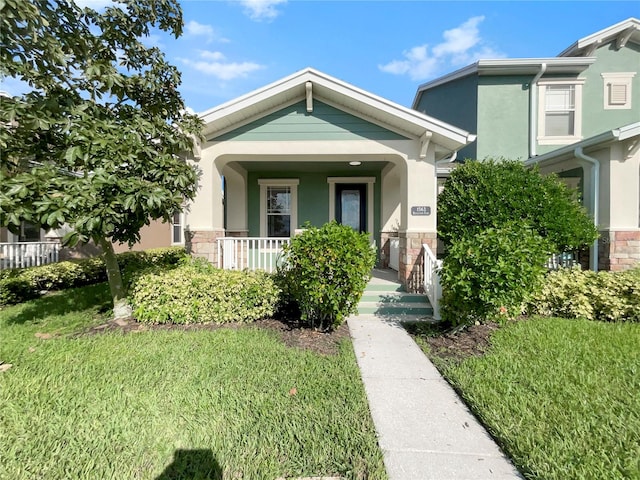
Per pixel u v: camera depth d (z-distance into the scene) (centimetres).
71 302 622
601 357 352
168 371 319
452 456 212
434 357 372
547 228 595
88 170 417
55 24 412
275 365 336
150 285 491
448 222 662
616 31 938
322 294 428
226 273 532
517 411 254
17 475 189
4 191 358
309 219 952
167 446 213
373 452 212
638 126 625
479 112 984
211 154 636
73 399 266
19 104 381
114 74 440
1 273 647
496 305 391
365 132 635
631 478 187
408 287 629
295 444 216
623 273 559
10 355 358
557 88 967
